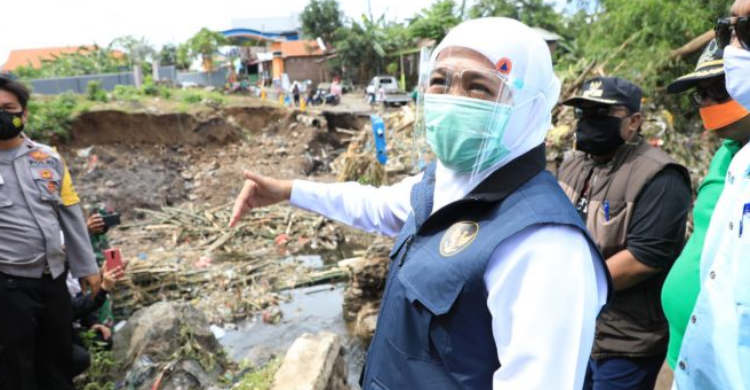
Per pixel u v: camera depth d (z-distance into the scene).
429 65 1.25
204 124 14.95
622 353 2.07
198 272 7.30
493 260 1.01
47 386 2.95
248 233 9.37
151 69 26.39
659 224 1.93
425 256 1.14
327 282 7.28
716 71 1.49
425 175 1.42
